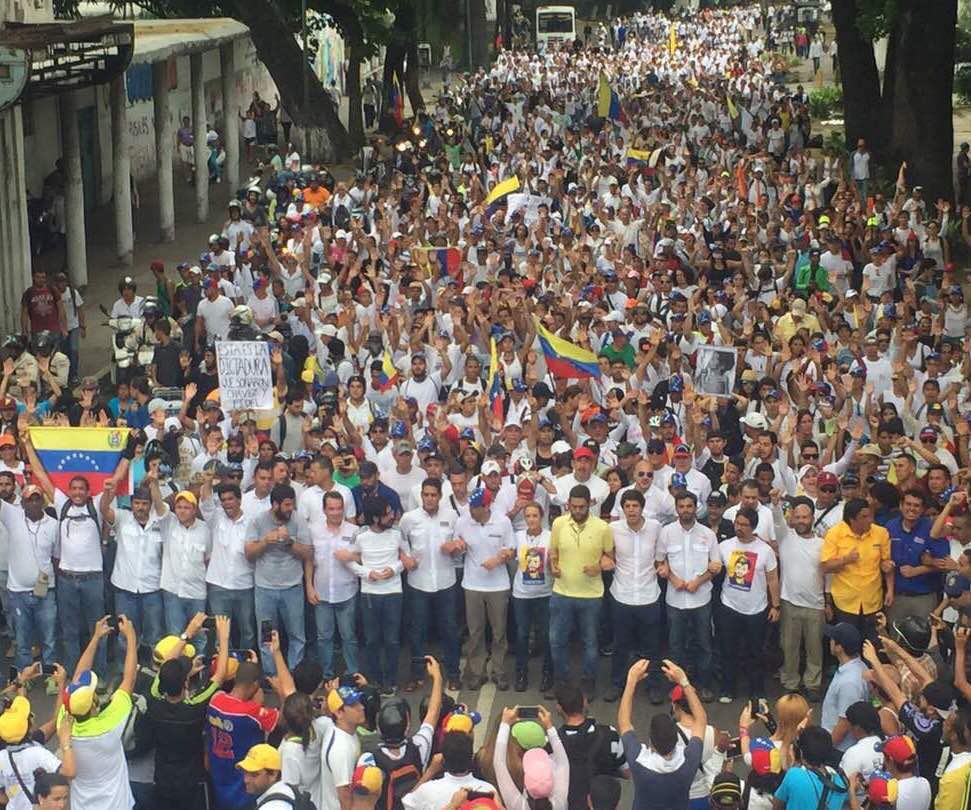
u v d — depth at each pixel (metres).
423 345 18.88
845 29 42.59
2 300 24.80
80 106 37.47
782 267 25.02
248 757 9.48
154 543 13.73
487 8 97.81
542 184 30.36
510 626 14.59
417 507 14.04
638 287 22.50
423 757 9.70
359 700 9.84
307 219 27.03
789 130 45.00
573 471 14.55
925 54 36.59
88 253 33.38
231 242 27.61
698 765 9.52
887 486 13.64
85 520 13.69
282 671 10.80
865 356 18.38
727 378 17.19
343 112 64.25
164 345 19.17
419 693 13.90
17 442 15.34
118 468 13.78
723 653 13.53
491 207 28.88
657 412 16.08
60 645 14.14
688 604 13.41
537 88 60.81
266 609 13.50
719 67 72.69
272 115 49.78
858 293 24.55
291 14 49.06
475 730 13.11
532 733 9.45
